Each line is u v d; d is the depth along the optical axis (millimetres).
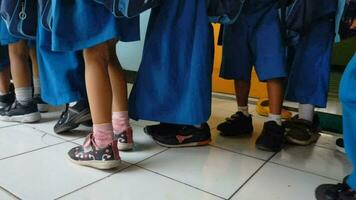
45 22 986
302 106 1432
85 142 1019
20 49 1410
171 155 1146
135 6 863
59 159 1062
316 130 1441
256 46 1256
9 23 1193
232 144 1301
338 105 1998
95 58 937
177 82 1111
